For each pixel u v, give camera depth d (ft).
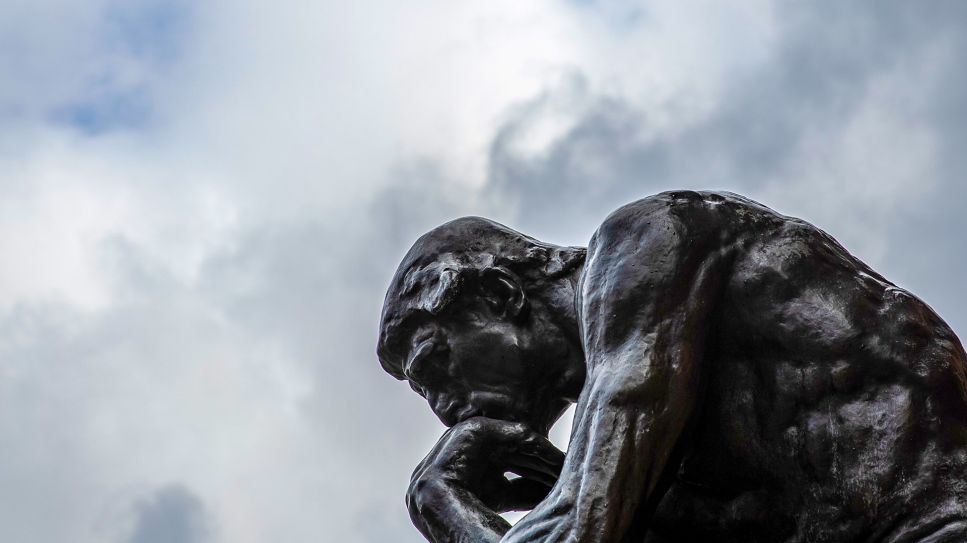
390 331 33.88
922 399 29.71
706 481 30.83
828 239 31.22
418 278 33.76
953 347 30.30
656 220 30.63
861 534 29.43
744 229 30.91
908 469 29.37
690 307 29.99
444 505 31.40
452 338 33.30
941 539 28.63
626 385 29.30
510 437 32.30
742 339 30.45
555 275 33.30
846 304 30.30
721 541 30.73
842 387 29.94
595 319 30.22
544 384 33.01
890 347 30.01
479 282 33.37
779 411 30.14
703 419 30.48
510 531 29.22
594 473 28.81
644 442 29.04
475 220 34.30
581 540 28.43
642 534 29.81
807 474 29.94
